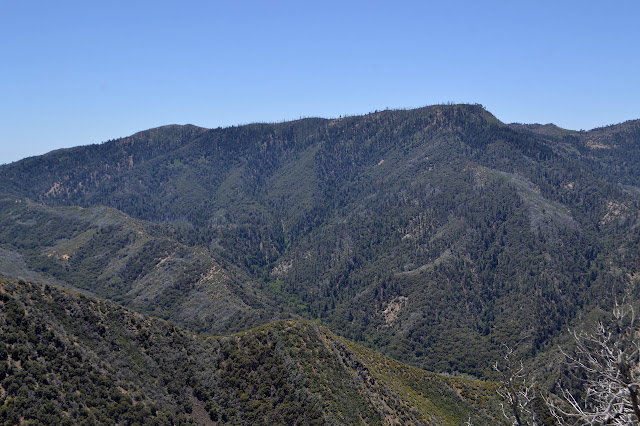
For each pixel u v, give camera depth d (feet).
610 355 50.26
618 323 51.19
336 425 188.55
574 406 55.47
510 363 63.10
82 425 152.56
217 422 196.24
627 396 47.93
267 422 194.29
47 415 145.07
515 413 59.62
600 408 52.85
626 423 49.73
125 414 169.07
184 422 187.73
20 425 138.82
